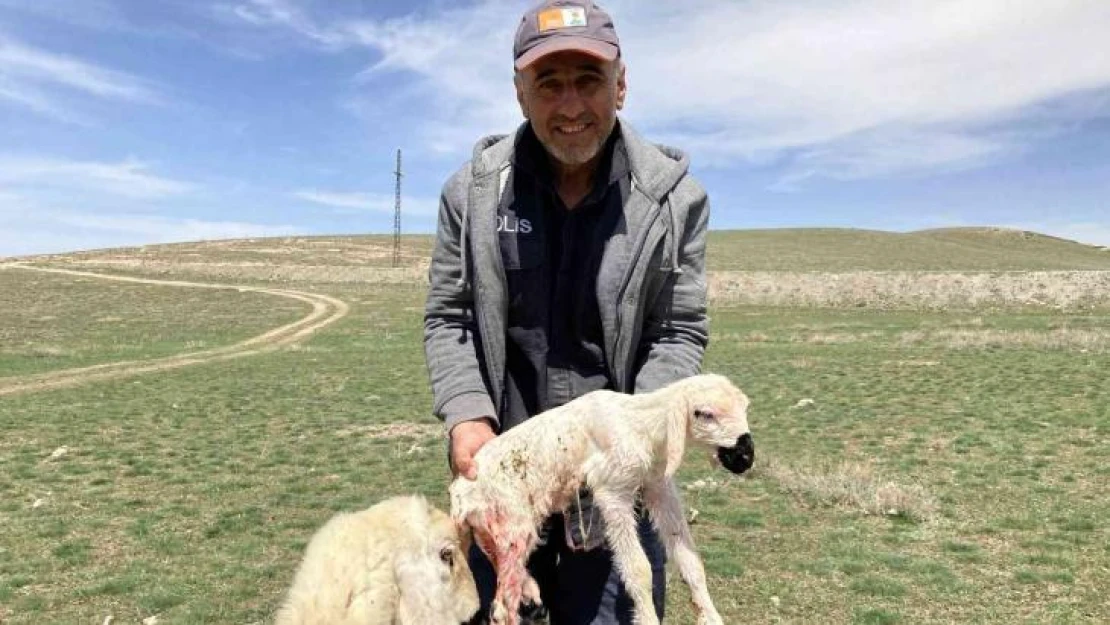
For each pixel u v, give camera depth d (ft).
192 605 28.14
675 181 11.28
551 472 9.65
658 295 11.55
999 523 36.47
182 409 72.95
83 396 82.48
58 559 33.12
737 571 31.04
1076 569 30.89
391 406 73.10
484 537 9.86
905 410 64.59
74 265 348.79
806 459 49.39
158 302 230.48
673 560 9.45
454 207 11.89
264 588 29.84
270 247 418.51
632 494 9.39
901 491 40.68
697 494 41.98
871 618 26.94
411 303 220.23
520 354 11.64
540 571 11.50
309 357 120.06
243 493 44.01
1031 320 146.00
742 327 147.84
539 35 10.30
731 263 281.13
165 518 39.22
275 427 63.72
